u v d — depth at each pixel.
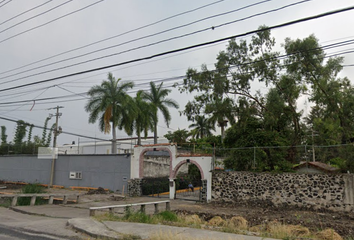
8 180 37.72
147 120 37.72
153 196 24.34
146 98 41.59
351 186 16.48
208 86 22.16
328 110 20.11
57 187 31.19
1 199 20.52
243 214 15.26
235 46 22.11
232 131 22.62
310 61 19.64
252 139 21.22
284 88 21.42
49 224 11.11
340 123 20.83
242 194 19.58
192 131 53.09
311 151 21.16
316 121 25.64
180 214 15.28
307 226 12.42
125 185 26.28
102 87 35.00
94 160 29.14
